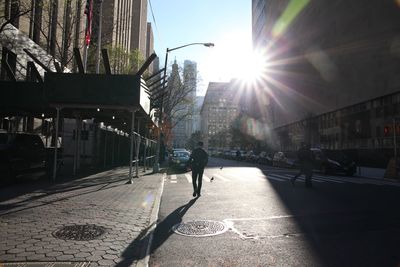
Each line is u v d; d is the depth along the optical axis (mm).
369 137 35062
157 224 7891
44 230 6742
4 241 5992
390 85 31344
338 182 18266
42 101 15117
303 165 15555
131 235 6617
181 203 10797
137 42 67125
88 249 5684
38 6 21000
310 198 11906
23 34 20906
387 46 31938
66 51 21484
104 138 26750
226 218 8539
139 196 11383
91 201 10094
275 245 6305
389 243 6430
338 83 41656
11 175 13453
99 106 14828
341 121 41531
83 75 14461
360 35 36781
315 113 48688
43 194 11156
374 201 11297
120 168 25734
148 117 19562
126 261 5191
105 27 31125
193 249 6059
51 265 4914
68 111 17953
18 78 20422
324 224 7938
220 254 5789
